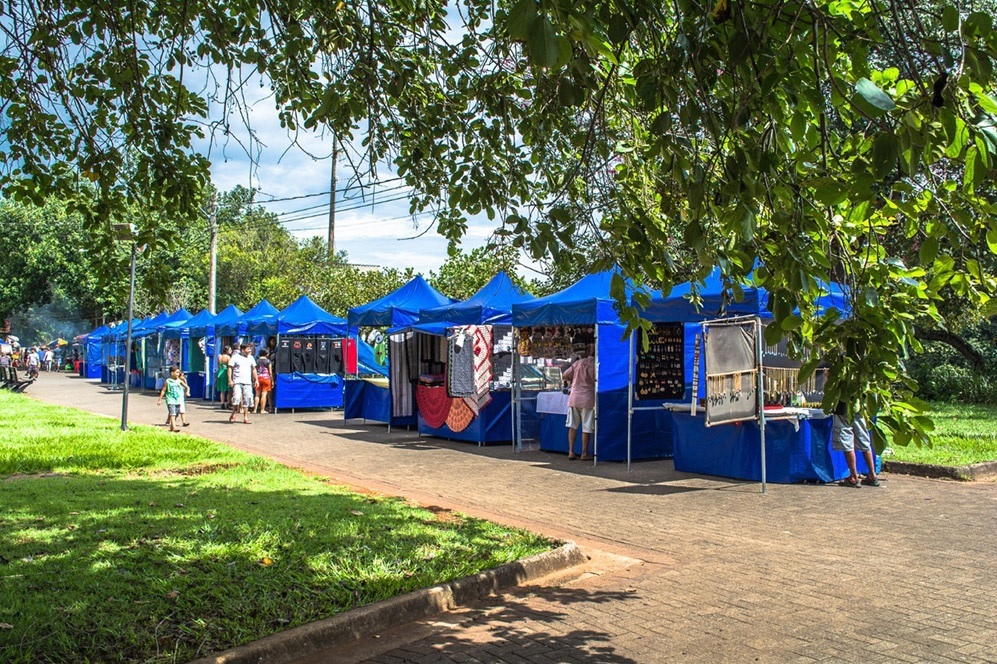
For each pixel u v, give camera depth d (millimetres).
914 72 3029
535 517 8750
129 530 7062
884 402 3432
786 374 11000
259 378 22938
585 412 12969
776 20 3363
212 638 4789
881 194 3414
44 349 56906
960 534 7594
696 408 11469
